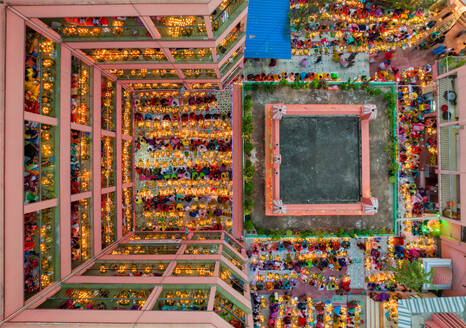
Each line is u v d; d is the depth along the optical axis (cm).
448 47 1912
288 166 1678
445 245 1852
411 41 1909
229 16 1077
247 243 1894
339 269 1869
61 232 1086
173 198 1875
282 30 1784
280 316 1847
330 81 1731
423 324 1324
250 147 1659
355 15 1892
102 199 1485
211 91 1859
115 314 942
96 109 1344
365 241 1905
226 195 1873
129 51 1228
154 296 1052
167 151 1891
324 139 1684
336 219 1731
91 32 1070
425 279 1656
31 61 1001
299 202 1672
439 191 1781
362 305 1886
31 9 863
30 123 984
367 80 1745
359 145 1683
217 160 1894
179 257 1388
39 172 965
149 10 907
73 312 935
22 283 900
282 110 1564
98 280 1134
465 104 1656
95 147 1332
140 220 1895
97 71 1354
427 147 1888
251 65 1903
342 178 1684
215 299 1141
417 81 1917
